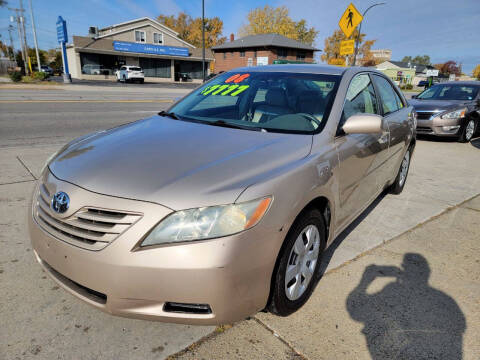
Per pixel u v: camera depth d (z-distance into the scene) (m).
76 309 2.26
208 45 72.56
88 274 1.76
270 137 2.42
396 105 4.12
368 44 67.38
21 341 1.99
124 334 2.07
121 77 37.72
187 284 1.68
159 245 1.68
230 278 1.71
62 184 1.96
